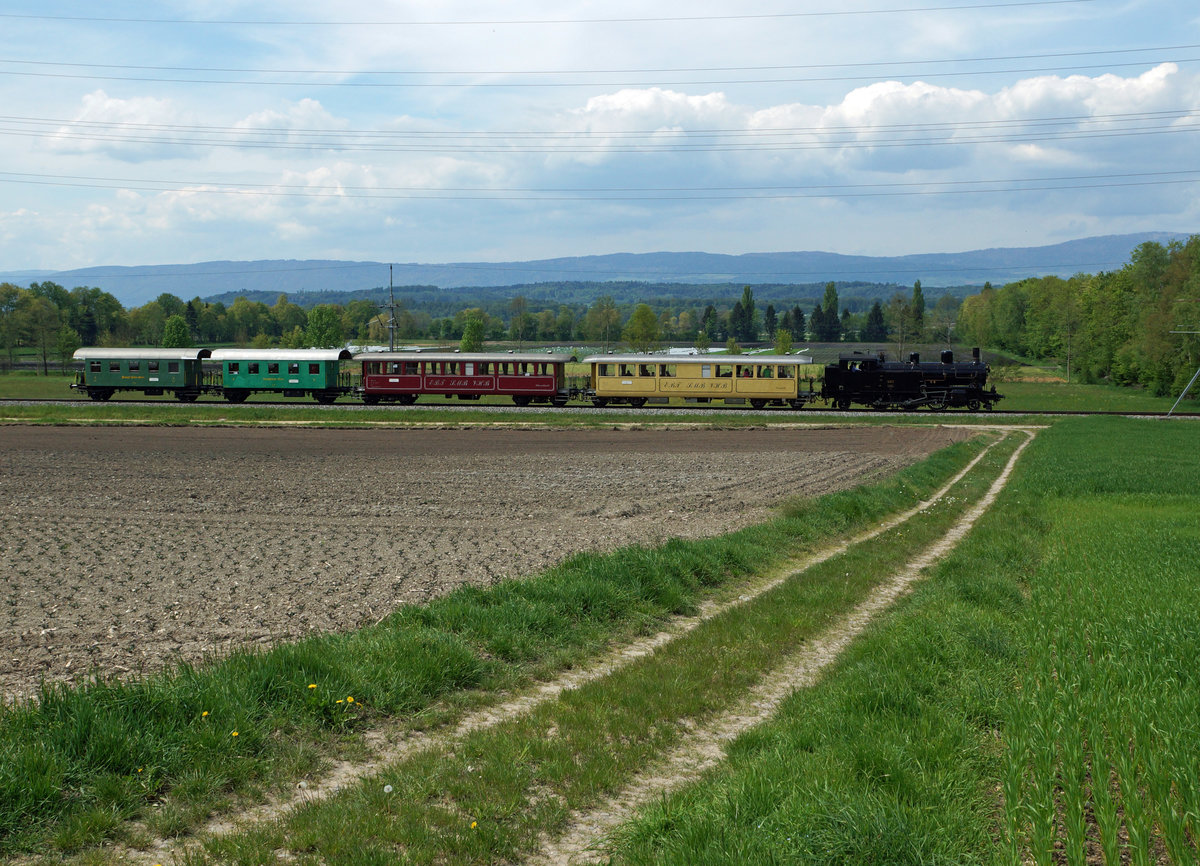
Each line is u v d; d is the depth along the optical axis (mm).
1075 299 136875
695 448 42281
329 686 9477
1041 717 7852
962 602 13922
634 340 164125
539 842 6859
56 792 6977
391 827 6824
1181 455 38969
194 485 28562
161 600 13742
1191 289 89125
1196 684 9008
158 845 6699
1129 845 6059
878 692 9320
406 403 64625
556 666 11523
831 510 23562
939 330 192250
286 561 16984
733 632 12789
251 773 7859
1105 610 12398
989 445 46188
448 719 9609
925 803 6781
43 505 24125
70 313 171000
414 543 19031
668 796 7605
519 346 190875
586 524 21859
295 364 65562
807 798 6809
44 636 11617
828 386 64750
